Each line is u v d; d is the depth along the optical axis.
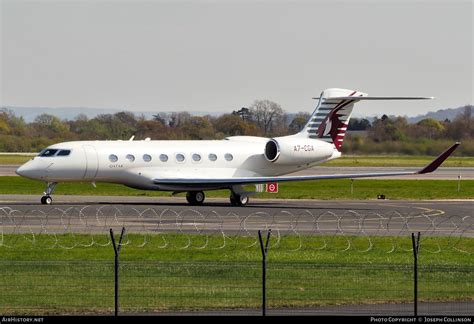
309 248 110.94
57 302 77.69
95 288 83.12
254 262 98.12
